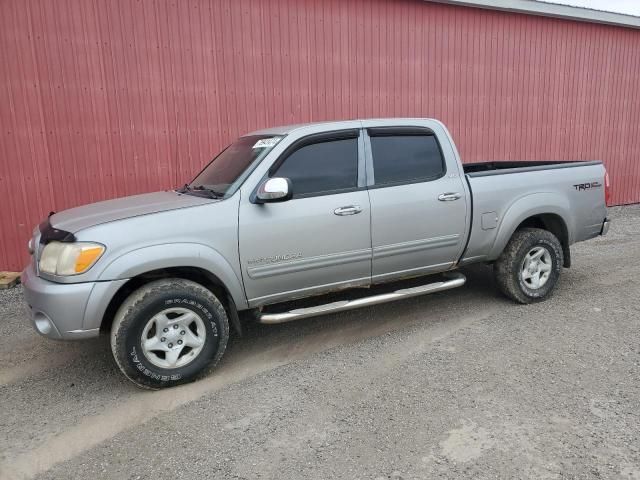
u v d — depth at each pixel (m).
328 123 4.36
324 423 3.18
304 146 4.20
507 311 5.02
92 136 6.86
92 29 6.66
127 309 3.51
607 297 5.34
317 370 3.91
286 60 7.85
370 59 8.52
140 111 7.06
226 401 3.50
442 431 3.03
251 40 7.56
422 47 8.98
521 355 4.01
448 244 4.73
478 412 3.22
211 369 3.85
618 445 2.84
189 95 7.30
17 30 6.33
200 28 7.22
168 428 3.20
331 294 5.19
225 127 7.60
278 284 4.09
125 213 3.79
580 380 3.58
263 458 2.86
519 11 9.67
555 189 5.23
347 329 4.71
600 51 10.97
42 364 4.21
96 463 2.88
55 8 6.45
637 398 3.32
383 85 8.73
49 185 6.75
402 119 4.65
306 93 8.09
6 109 6.41
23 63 6.41
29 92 6.49
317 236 4.12
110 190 7.06
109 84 6.84
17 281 6.40
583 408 3.22
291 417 3.26
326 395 3.52
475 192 4.80
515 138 10.35
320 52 8.09
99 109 6.85
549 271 5.22
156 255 3.57
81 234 3.51
